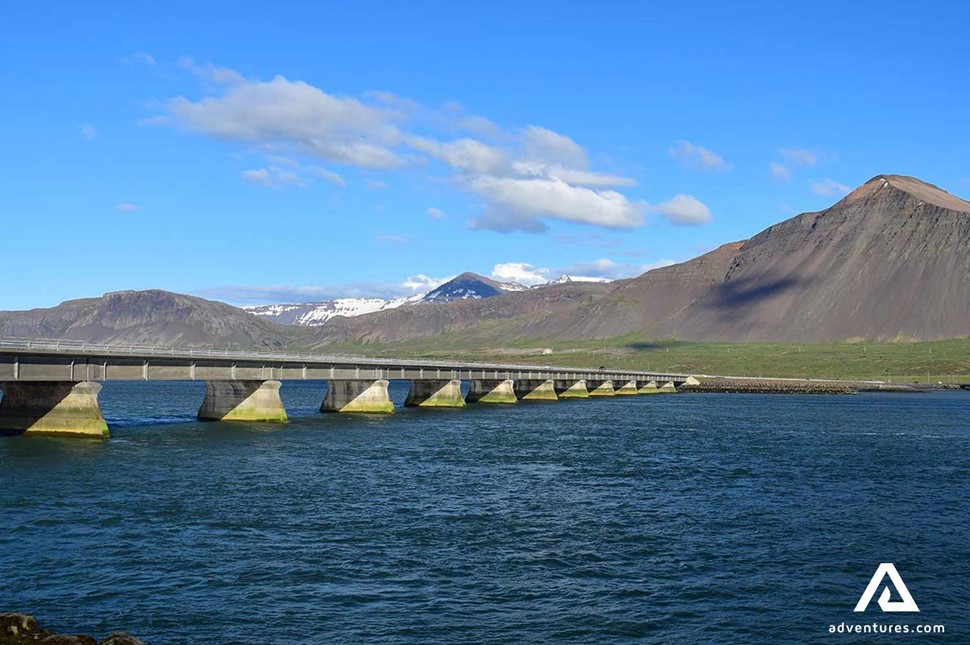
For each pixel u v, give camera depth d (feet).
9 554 123.44
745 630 103.09
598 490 191.93
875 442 313.94
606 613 107.24
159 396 653.71
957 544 145.18
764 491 194.59
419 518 155.84
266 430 311.27
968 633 104.37
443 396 497.87
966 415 491.72
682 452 269.03
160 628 97.04
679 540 144.25
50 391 267.18
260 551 129.18
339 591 111.96
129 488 174.40
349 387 427.33
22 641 81.05
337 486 185.68
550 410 489.26
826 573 126.62
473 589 114.83
